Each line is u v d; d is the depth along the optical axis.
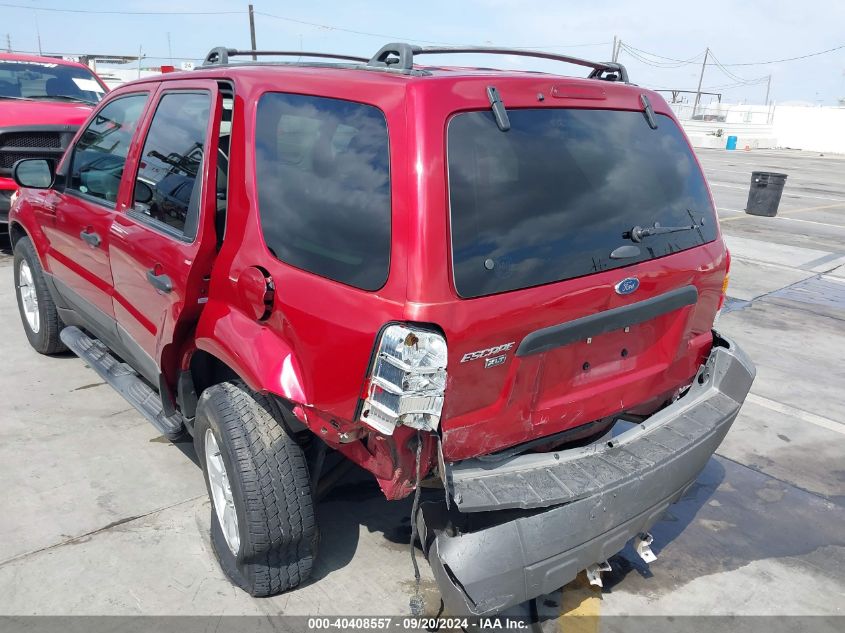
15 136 7.66
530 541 2.29
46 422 4.34
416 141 2.21
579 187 2.57
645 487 2.52
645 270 2.68
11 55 9.09
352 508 3.56
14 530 3.30
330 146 2.48
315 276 2.42
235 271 2.74
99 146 4.07
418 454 2.20
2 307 6.48
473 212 2.27
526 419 2.51
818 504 3.87
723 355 3.08
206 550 3.21
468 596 2.22
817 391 5.39
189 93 3.31
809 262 9.93
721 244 3.11
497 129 2.39
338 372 2.32
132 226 3.48
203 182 2.94
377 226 2.28
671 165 2.96
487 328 2.25
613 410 2.81
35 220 4.75
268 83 2.82
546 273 2.40
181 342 3.16
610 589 3.12
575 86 2.66
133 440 4.16
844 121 51.16
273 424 2.71
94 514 3.45
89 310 4.27
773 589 3.16
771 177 14.10
